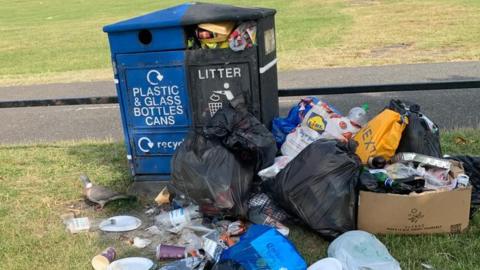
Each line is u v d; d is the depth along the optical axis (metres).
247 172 3.96
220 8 4.32
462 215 3.59
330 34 15.75
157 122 4.51
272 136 4.07
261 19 4.20
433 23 16.17
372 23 17.34
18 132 8.05
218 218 3.99
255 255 3.15
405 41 13.58
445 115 7.02
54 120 8.59
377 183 3.62
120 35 4.33
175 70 4.33
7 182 5.28
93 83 11.51
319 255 3.54
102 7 34.75
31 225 4.27
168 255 3.63
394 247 3.50
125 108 4.53
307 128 4.50
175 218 4.03
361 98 8.20
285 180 3.81
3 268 3.64
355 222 3.66
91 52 16.88
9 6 42.12
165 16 4.31
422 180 3.65
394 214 3.54
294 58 12.48
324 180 3.67
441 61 10.73
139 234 4.04
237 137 3.91
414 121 4.18
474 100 7.62
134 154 4.64
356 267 3.15
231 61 4.23
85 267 3.60
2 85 12.24
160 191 4.61
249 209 3.97
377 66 10.80
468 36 13.47
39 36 22.06
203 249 3.58
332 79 9.95
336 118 4.52
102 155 6.00
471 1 20.45
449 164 3.87
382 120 4.11
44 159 6.00
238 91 4.29
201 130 4.09
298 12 22.05
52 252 3.81
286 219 3.96
